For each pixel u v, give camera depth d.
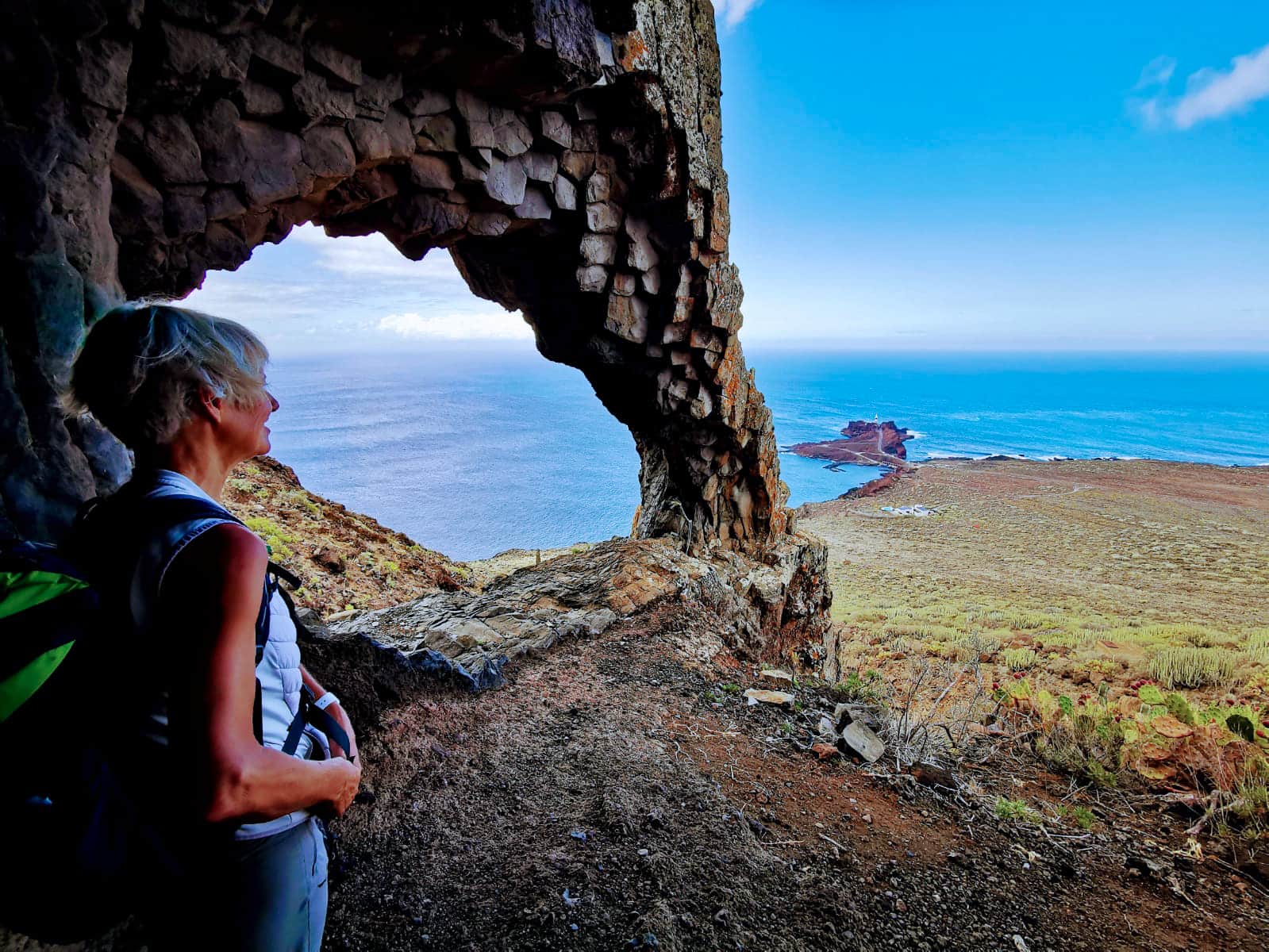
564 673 5.40
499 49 4.43
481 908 2.61
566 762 3.77
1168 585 36.09
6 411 2.48
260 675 1.21
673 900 2.68
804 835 3.48
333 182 4.37
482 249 7.02
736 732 4.79
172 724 0.98
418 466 153.25
